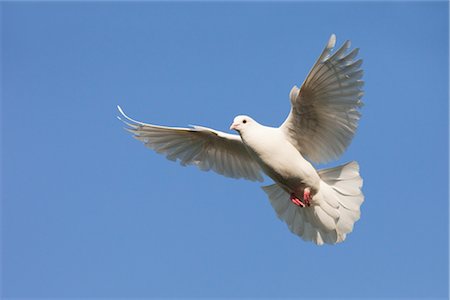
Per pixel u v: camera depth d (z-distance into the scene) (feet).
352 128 48.34
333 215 50.42
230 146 54.39
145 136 55.62
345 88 46.83
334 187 50.65
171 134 54.95
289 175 49.93
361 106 47.01
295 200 51.03
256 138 49.78
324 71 46.26
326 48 44.78
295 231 52.95
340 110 48.01
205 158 55.83
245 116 50.57
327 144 49.88
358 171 50.31
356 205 50.14
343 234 50.42
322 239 51.85
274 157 49.67
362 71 45.65
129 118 54.54
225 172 55.93
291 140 50.14
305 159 50.47
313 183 49.93
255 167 55.16
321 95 47.67
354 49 45.27
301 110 48.67
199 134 54.34
